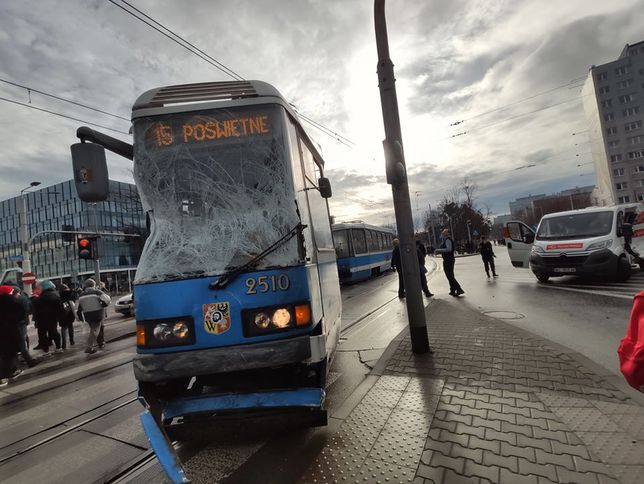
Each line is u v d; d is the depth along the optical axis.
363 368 5.24
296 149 3.87
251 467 3.08
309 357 3.14
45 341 9.98
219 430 3.13
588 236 10.98
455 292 10.73
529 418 3.35
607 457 2.74
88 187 3.51
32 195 65.38
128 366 7.38
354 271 18.80
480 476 2.64
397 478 2.72
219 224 3.35
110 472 3.47
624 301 8.23
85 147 3.53
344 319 9.08
